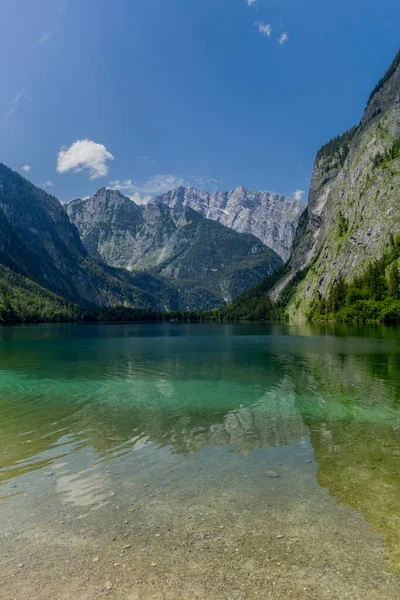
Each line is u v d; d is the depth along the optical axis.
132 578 8.01
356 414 21.98
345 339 79.00
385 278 165.50
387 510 10.64
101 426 19.66
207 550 8.89
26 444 16.72
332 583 7.80
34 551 8.98
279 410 22.97
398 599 7.38
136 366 43.25
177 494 11.77
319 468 13.77
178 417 21.47
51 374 37.72
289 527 9.80
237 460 14.68
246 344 71.50
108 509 10.88
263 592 7.58
